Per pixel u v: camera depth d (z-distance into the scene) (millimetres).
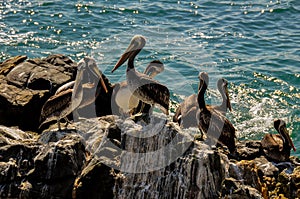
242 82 21734
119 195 11586
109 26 27188
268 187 12695
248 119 19000
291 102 20281
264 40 26297
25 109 14961
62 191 11664
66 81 15828
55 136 12805
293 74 22453
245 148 13781
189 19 28734
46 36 25594
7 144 12273
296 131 18391
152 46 22438
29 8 28625
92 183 11547
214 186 11695
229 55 24391
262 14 29641
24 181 11719
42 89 15719
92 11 28875
